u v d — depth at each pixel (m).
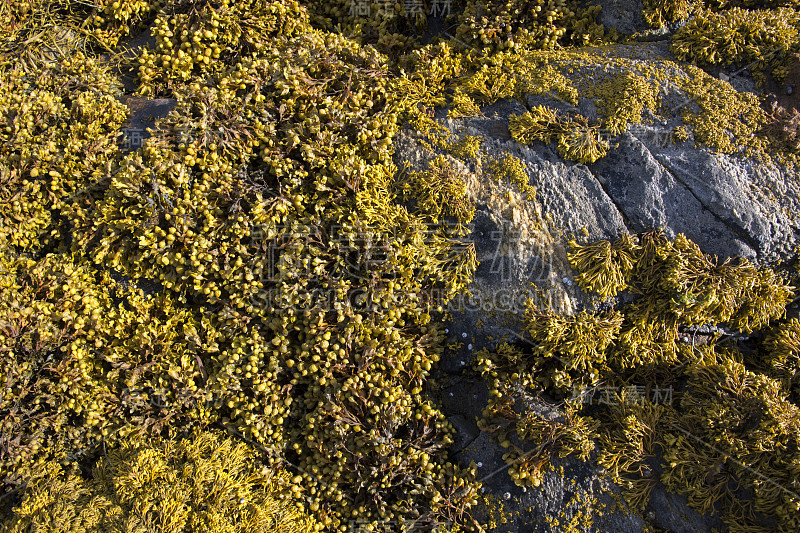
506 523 0.96
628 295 1.02
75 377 0.98
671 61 1.11
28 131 1.05
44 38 1.13
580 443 0.95
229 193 1.02
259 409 1.00
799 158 1.05
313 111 1.06
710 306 1.00
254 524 0.93
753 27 1.10
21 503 0.94
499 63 1.13
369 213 1.02
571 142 1.05
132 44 1.17
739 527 0.91
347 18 1.21
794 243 1.03
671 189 1.04
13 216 1.02
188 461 0.96
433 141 1.08
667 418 0.97
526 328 1.01
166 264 1.00
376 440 0.97
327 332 0.99
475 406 1.03
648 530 0.93
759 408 0.95
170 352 1.00
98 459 0.99
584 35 1.17
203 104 1.03
